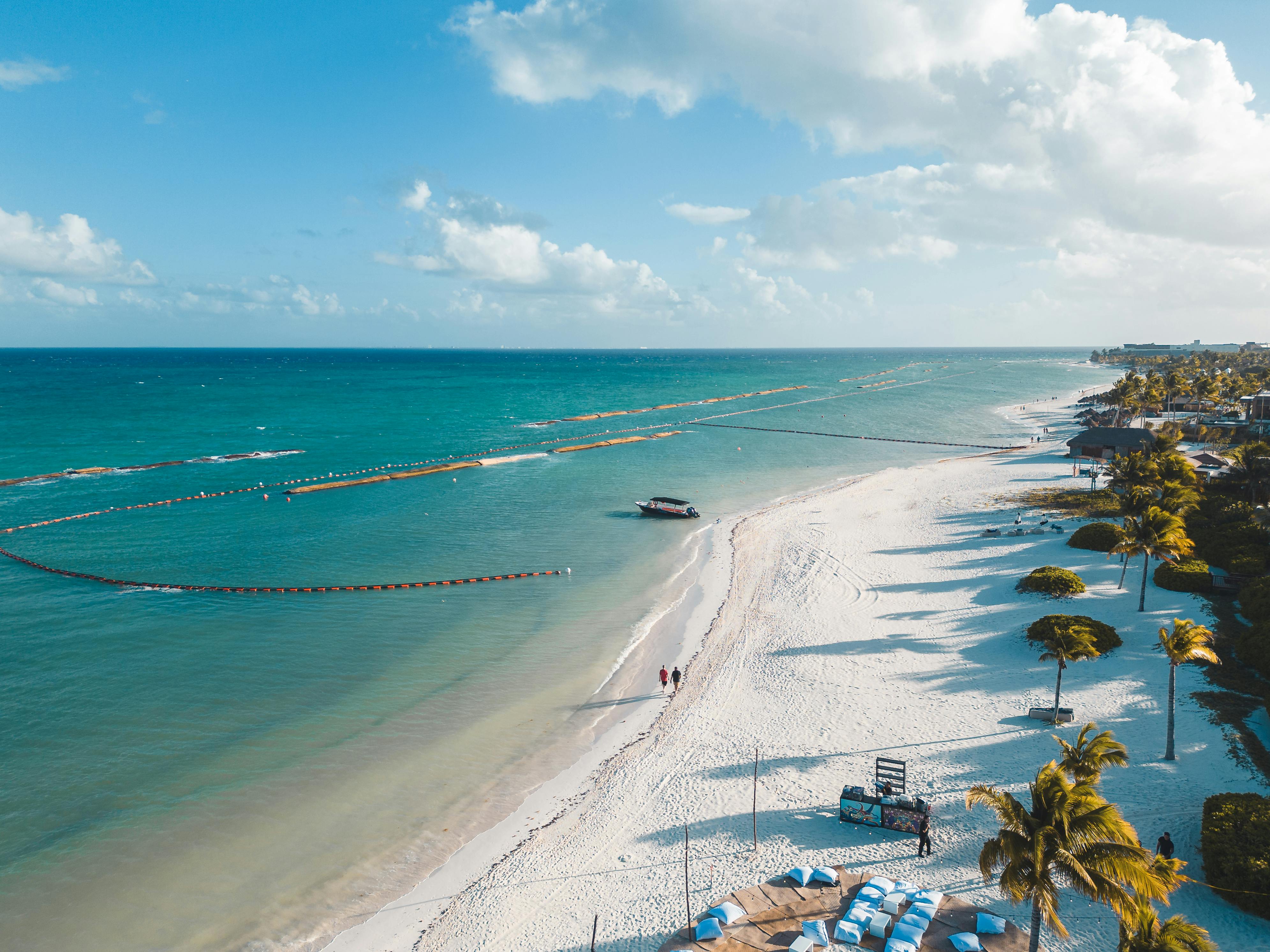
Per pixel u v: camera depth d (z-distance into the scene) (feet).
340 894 80.89
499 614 161.99
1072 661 125.80
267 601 169.78
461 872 84.53
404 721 116.78
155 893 80.38
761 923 73.41
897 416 568.00
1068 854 59.21
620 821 92.68
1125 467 235.61
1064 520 215.92
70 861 84.58
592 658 140.36
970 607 154.81
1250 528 175.22
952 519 228.02
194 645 144.87
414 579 185.37
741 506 265.13
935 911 72.49
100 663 136.15
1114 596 152.35
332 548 211.61
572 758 107.55
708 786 99.14
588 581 184.44
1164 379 584.81
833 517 239.71
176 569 191.93
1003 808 62.69
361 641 147.33
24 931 74.84
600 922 75.72
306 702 122.42
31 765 102.73
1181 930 57.16
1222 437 356.79
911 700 118.62
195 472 327.06
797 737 110.22
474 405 654.53
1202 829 79.05
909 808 86.74
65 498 277.03
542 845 88.74
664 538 222.28
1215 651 123.54
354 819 93.35
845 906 75.41
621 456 381.60
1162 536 143.13
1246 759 94.12
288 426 490.90
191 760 104.99
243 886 81.87
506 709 121.19
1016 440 429.79
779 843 86.43
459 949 73.46
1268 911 69.00
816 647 141.28
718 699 123.75
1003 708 113.70
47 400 643.45
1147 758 97.14
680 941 71.77
